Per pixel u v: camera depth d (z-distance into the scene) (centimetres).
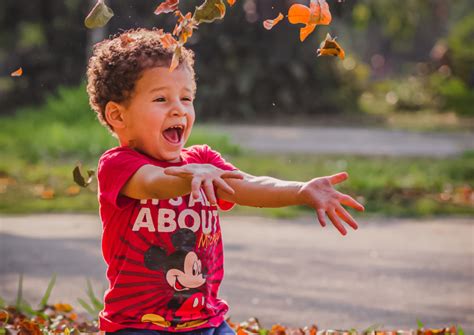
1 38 2836
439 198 990
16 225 809
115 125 302
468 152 1388
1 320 421
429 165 1245
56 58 2452
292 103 2484
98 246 713
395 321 501
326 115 2519
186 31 272
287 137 1806
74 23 2467
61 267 631
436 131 2023
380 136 1867
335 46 279
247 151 1437
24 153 1341
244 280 602
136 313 291
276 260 674
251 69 2406
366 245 745
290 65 2458
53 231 780
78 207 903
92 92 309
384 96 2941
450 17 4381
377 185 1023
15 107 2441
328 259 682
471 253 716
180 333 292
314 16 272
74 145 1391
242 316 505
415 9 2638
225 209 308
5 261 648
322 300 548
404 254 707
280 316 509
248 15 2405
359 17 2564
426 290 582
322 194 260
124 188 284
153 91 293
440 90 2809
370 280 611
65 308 480
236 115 2375
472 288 591
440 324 496
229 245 734
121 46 301
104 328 295
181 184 262
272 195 272
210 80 2398
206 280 298
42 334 389
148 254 290
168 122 295
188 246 294
